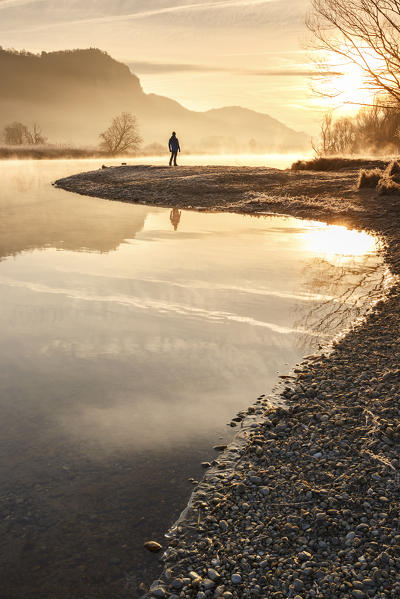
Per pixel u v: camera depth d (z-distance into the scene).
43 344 6.71
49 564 3.27
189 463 4.27
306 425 4.71
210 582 3.04
